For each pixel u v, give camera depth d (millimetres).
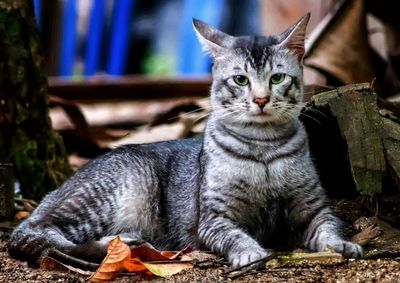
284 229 6695
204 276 5762
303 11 12289
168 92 13320
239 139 6480
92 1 18906
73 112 9570
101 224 6754
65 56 18391
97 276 5773
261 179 6449
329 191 7637
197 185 6762
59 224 6621
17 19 8039
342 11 8852
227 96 6508
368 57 8828
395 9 9703
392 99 9055
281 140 6480
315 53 8633
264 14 13031
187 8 19344
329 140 7367
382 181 6680
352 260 5965
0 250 6699
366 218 6887
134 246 6207
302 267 5840
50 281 5801
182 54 19422
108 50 19156
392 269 5734
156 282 5676
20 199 7992
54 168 8344
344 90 6754
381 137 6586
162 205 6953
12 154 8133
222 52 6598
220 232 6312
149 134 9383
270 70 6430
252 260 5875
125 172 6875
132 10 19281
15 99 8086
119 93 13203
